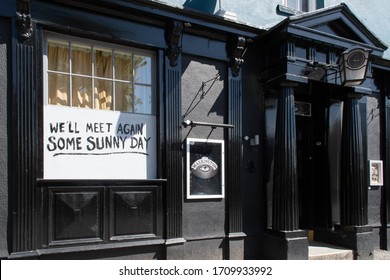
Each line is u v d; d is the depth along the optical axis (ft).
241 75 20.35
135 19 17.34
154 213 17.66
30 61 15.14
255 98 20.90
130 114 17.71
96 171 16.74
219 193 19.36
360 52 19.60
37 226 14.98
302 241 19.13
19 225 14.62
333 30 21.16
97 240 16.16
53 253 15.10
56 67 16.44
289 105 19.54
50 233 15.29
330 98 23.57
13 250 14.47
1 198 14.49
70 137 16.24
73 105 16.74
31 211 14.85
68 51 16.67
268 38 20.10
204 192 18.93
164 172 17.93
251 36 19.86
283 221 19.15
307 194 23.89
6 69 14.82
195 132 18.98
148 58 18.39
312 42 20.11
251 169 20.57
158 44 18.02
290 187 19.17
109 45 17.38
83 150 16.49
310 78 20.18
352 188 21.61
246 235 19.94
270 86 20.52
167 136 18.03
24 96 14.99
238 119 20.07
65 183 15.66
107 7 16.58
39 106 15.37
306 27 19.31
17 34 14.92
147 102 18.30
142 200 17.37
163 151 17.99
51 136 15.83
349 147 21.80
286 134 19.35
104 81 17.61
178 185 18.19
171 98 18.24
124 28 17.16
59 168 15.93
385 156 25.22
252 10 21.53
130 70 18.07
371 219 24.44
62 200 15.58
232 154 19.80
